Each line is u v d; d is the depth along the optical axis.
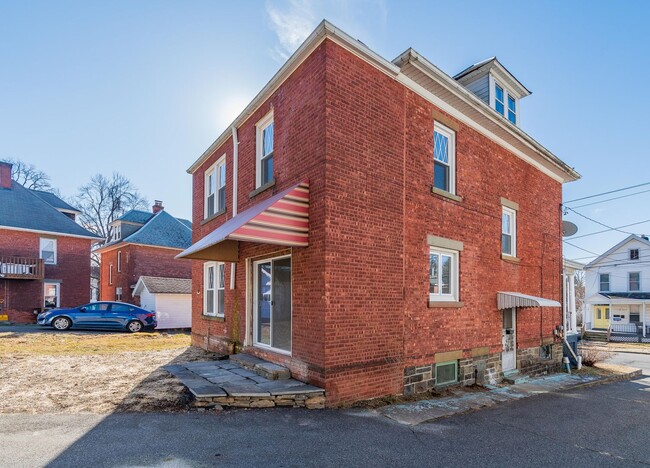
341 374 7.24
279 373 7.85
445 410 7.55
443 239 9.66
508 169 12.36
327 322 7.14
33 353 11.34
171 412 6.33
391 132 8.58
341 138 7.62
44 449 4.85
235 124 11.21
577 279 51.47
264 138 10.24
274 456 4.93
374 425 6.32
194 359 10.55
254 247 9.93
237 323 10.73
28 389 7.39
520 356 12.26
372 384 7.71
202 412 6.39
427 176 9.43
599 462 5.40
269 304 9.47
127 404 6.61
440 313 9.45
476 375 10.37
